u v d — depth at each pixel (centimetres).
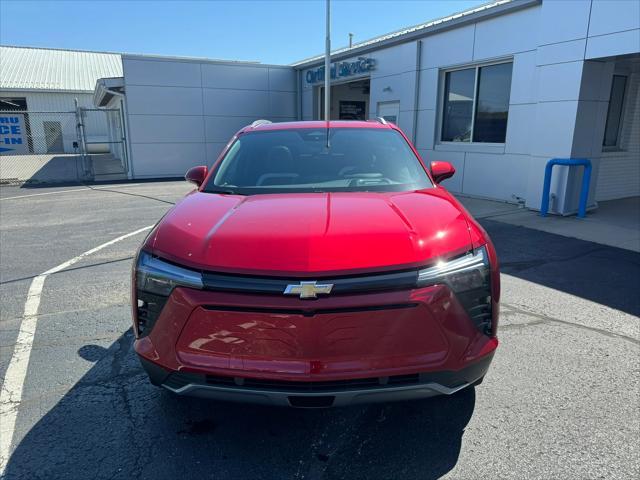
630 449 247
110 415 286
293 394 219
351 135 394
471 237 250
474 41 1041
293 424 277
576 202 867
